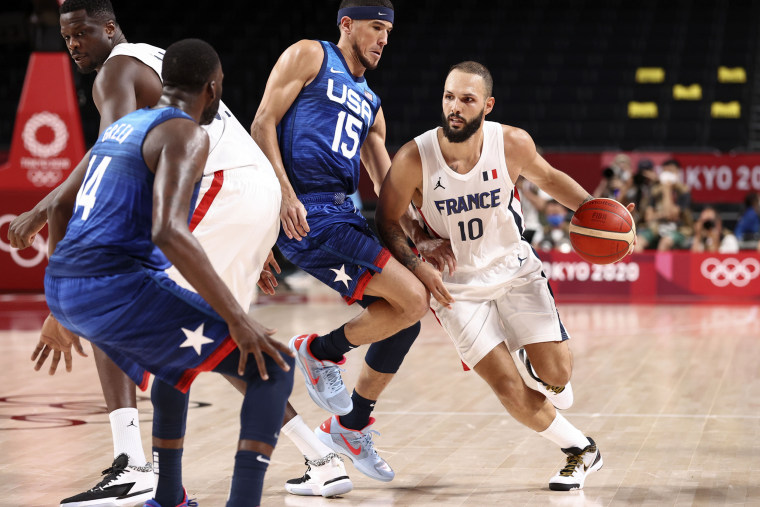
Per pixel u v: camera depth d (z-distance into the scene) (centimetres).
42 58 2412
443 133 817
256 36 4344
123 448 795
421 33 4378
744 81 4041
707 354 1678
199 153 595
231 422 1112
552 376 848
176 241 562
